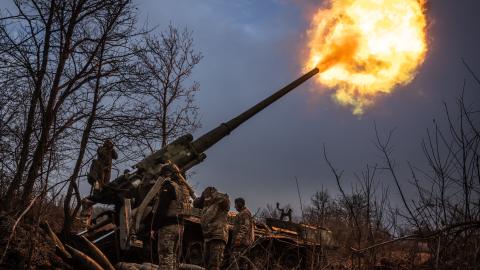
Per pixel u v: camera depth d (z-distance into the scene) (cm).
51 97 889
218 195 880
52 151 645
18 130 815
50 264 621
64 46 952
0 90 876
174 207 681
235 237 920
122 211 779
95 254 708
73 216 724
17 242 597
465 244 374
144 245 866
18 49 918
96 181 995
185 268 830
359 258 407
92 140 1010
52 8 957
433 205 388
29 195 637
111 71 1023
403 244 413
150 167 1005
